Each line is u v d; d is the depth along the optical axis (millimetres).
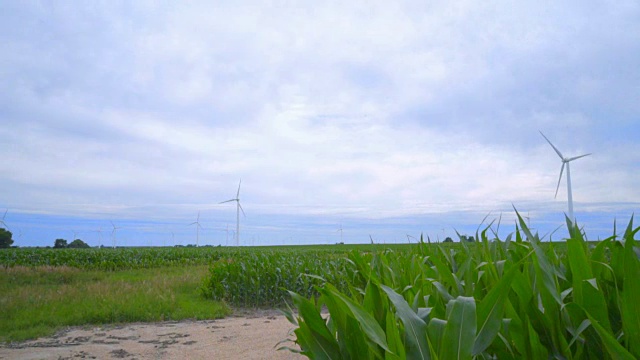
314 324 2279
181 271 22344
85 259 29141
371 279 2314
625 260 1648
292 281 12500
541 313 1946
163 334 8055
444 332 1624
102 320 9469
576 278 1916
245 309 11719
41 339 7844
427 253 4387
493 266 2381
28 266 24297
